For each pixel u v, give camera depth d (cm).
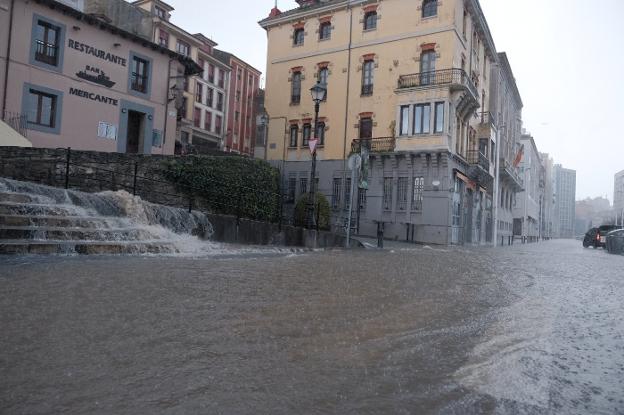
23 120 2016
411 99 2900
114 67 2422
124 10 3238
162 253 938
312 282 695
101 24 2319
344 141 3253
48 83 2125
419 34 2984
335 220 3183
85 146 2288
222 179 1816
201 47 5294
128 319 399
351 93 3250
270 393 267
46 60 2139
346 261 1102
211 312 450
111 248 848
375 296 611
